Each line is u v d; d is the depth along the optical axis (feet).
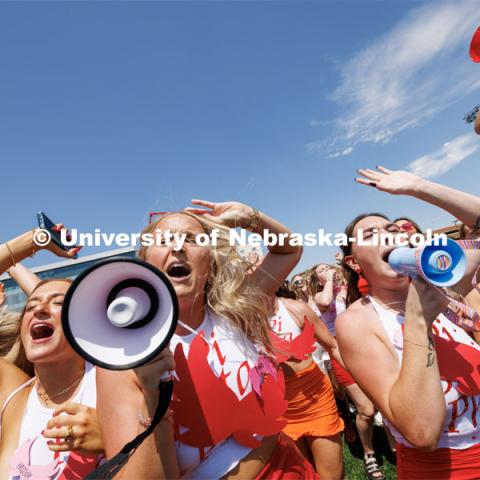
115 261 3.49
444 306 4.95
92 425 4.39
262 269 7.07
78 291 3.39
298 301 10.85
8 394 6.19
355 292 8.66
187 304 5.23
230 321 5.53
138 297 3.53
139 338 3.51
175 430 4.48
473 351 5.90
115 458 3.17
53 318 5.86
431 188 6.73
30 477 5.12
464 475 5.30
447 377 5.54
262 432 4.84
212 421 4.56
